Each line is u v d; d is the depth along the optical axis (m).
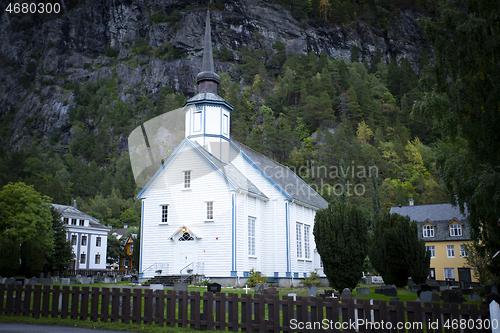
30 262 36.31
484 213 20.55
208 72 38.84
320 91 154.25
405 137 135.75
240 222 32.06
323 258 24.00
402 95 172.12
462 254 60.31
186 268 31.62
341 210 24.31
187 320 12.99
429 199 101.50
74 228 75.81
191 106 37.41
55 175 156.50
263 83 175.62
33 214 45.28
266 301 12.30
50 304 15.83
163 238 33.03
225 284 30.39
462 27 20.55
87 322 13.72
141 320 13.46
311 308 11.80
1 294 15.20
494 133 19.84
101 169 179.50
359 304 11.41
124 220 125.75
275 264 34.75
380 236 31.36
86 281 33.62
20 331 12.43
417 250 30.39
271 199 36.09
